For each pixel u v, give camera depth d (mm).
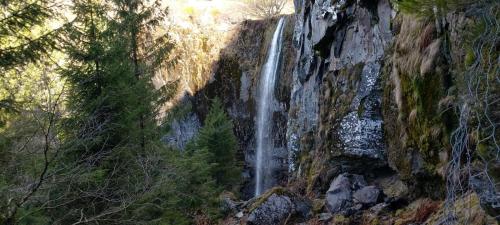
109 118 7840
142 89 9844
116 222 7551
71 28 6008
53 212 7074
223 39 27516
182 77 26266
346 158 10727
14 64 5125
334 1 12328
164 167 9078
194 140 21641
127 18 10141
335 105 11852
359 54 11477
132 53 10648
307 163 13844
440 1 3738
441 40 6242
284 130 23578
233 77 26703
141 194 7594
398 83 8070
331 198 9859
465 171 3797
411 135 7805
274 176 23953
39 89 5707
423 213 7191
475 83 3418
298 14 17547
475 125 3580
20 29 5230
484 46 3689
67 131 6859
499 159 3266
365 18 11117
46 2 5441
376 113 10367
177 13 27656
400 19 9008
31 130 5449
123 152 8352
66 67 8508
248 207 11477
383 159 10195
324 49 13312
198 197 11234
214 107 22031
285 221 10008
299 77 16188
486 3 3346
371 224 8320
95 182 7012
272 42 25422
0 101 5137
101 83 8367
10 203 5066
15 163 5289
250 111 26109
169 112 11227
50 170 5660
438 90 6422
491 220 4461
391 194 9328
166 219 9375
